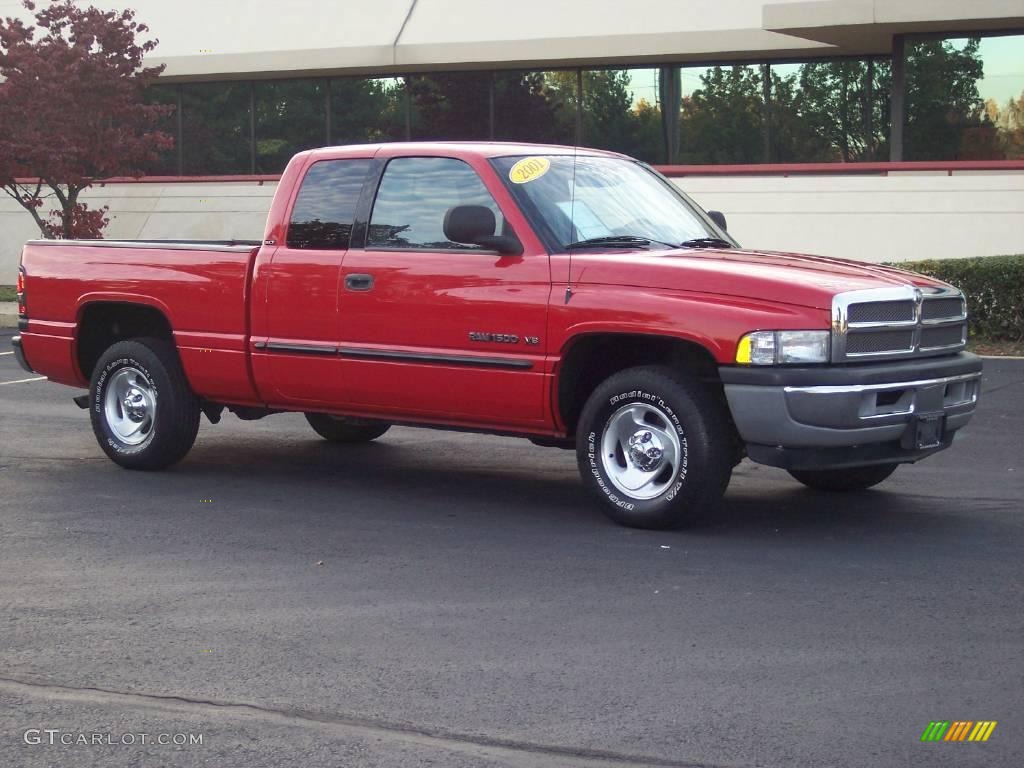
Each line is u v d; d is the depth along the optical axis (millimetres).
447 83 24750
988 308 16016
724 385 6832
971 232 19141
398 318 7758
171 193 25125
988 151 20000
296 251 8211
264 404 8523
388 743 4359
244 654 5234
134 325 9461
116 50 21953
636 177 8312
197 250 8609
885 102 22016
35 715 4637
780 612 5719
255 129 26094
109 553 6832
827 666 5031
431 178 7848
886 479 8750
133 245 9000
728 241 8242
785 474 9000
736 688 4809
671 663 5078
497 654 5203
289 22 24891
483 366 7477
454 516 7680
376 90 25250
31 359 9469
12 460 9492
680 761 4191
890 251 19656
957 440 10141
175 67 25469
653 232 7832
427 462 9484
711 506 7078
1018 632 5430
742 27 21922
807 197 20156
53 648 5324
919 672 4965
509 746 4320
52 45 21125
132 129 22500
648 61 23266
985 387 12734
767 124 22812
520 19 23344
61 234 23312
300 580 6297
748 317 6762
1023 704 4645
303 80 25734
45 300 9312
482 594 6027
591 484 7367
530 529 7320
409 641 5371
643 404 7133
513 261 7430
